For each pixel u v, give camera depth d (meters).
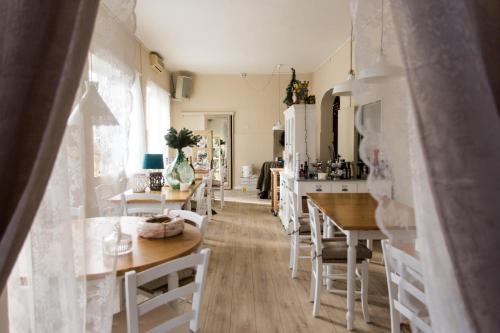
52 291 0.88
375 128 0.87
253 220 5.56
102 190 0.94
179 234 2.06
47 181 0.71
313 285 2.75
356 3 0.88
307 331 2.31
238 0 3.84
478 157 0.62
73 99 0.72
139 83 5.23
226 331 2.31
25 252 0.89
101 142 0.92
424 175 0.71
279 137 7.93
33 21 0.63
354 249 2.25
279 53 6.15
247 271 3.37
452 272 0.66
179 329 1.55
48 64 0.65
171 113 8.03
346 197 3.31
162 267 1.32
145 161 3.93
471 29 0.66
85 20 0.72
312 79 7.95
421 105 0.65
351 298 2.30
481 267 0.61
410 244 0.95
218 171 8.26
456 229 0.63
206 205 5.56
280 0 3.85
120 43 0.92
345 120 5.54
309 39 5.29
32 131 0.65
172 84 7.80
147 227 1.96
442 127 0.63
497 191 0.62
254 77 8.09
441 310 0.71
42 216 0.86
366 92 0.87
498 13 0.74
